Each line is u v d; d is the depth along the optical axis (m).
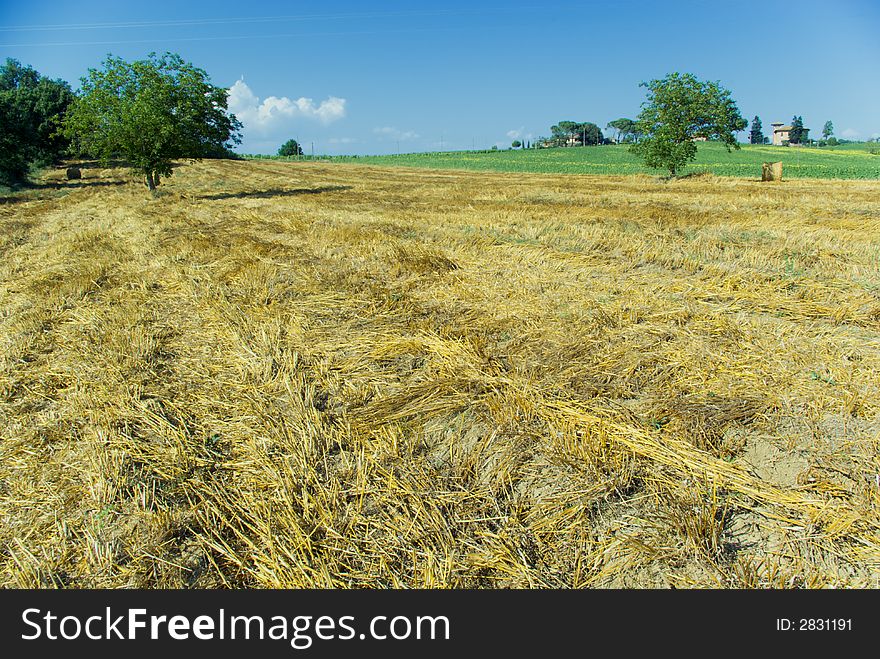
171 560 2.93
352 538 3.02
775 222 12.18
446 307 6.62
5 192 30.27
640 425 3.84
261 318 6.37
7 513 3.30
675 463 3.43
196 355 5.49
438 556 2.88
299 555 2.90
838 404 3.95
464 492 3.30
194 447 3.84
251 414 4.24
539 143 148.75
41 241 13.30
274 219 14.95
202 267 9.08
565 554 2.87
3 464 3.75
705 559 2.76
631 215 14.05
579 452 3.55
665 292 6.84
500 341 5.47
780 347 4.94
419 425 4.02
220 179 38.31
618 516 3.08
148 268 9.29
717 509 3.08
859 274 7.29
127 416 4.24
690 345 5.09
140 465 3.69
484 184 30.42
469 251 9.65
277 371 4.98
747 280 7.12
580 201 18.75
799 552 2.79
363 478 3.44
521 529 3.02
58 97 59.00
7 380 4.98
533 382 4.48
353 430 3.99
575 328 5.63
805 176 35.41
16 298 7.84
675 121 29.91
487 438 3.81
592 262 8.57
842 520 2.91
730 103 29.09
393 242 10.47
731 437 3.66
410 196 22.91
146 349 5.57
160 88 24.16
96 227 14.95
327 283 7.83
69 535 3.11
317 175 44.34
